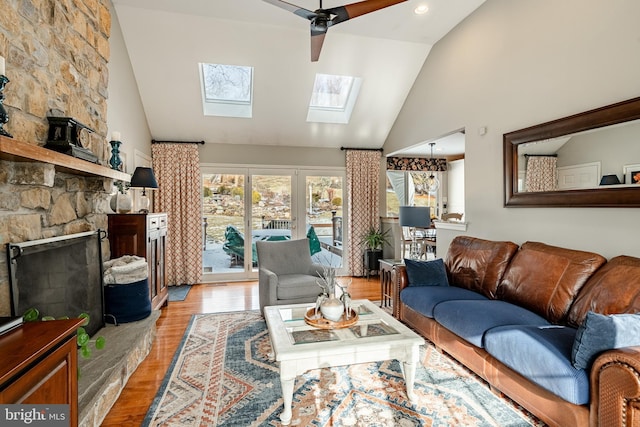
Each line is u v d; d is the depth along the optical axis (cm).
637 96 214
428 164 762
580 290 219
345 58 439
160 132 514
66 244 212
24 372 104
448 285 323
